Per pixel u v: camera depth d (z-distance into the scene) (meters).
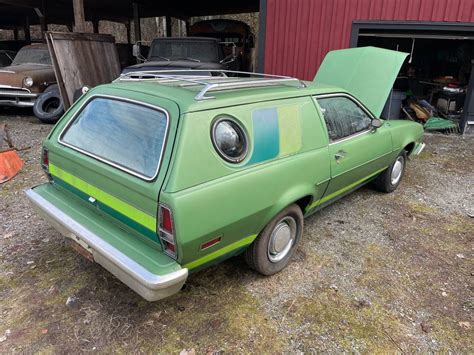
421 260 3.46
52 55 8.26
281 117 2.88
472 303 2.90
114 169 2.43
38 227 3.83
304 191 3.05
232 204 2.43
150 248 2.32
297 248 3.48
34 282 2.98
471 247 3.71
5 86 8.81
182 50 8.79
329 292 2.97
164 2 14.19
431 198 4.87
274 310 2.75
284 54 8.61
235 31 12.44
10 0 12.67
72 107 3.07
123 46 13.66
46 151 3.06
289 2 8.28
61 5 14.66
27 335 2.47
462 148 7.29
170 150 2.22
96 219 2.63
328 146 3.31
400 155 4.84
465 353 2.44
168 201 2.12
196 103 2.37
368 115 4.04
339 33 8.17
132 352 2.37
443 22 7.62
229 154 2.45
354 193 4.95
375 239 3.80
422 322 2.70
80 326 2.56
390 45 10.96
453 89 8.93
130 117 2.58
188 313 2.70
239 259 3.37
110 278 3.04
